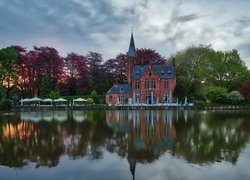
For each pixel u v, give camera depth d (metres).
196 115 52.62
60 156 19.25
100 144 23.25
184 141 24.22
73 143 23.70
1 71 73.94
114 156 19.14
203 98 86.94
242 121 40.16
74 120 43.59
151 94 91.06
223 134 27.89
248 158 18.14
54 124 37.94
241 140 24.48
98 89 111.75
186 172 15.39
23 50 99.06
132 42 96.88
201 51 102.12
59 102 88.94
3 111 67.94
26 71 103.31
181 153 19.69
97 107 77.50
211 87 83.00
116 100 92.12
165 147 21.73
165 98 91.19
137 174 15.28
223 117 47.44
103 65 116.94
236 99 79.38
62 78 112.50
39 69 104.56
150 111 68.19
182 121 40.56
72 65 113.88
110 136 27.27
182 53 104.69
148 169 16.09
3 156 19.27
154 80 91.12
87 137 26.77
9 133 29.56
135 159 18.31
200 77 93.00
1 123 39.72
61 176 15.16
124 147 21.92
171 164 16.97
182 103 85.75
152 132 29.66
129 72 95.19
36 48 103.44
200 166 16.47
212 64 91.69
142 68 94.88
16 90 101.50
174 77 91.19
